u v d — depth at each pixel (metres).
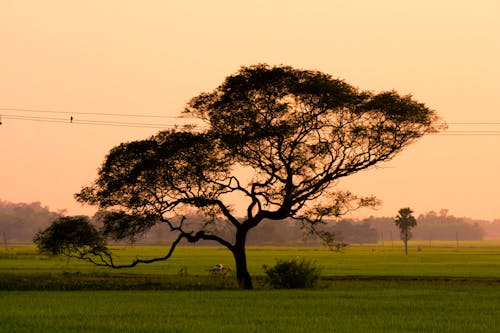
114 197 92.81
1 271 134.38
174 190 92.69
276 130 87.88
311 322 51.41
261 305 63.62
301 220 95.81
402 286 95.62
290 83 87.75
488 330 47.62
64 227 95.44
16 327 48.25
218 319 52.91
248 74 89.19
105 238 96.31
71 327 48.31
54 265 160.75
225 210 94.19
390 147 91.75
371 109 89.31
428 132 91.69
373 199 94.00
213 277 116.62
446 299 70.06
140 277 116.44
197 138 91.00
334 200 94.38
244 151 90.94
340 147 92.19
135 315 55.38
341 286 95.88
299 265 91.81
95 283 98.44
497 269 149.12
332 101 88.06
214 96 91.50
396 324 50.41
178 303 65.38
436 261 199.75
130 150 91.12
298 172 92.25
